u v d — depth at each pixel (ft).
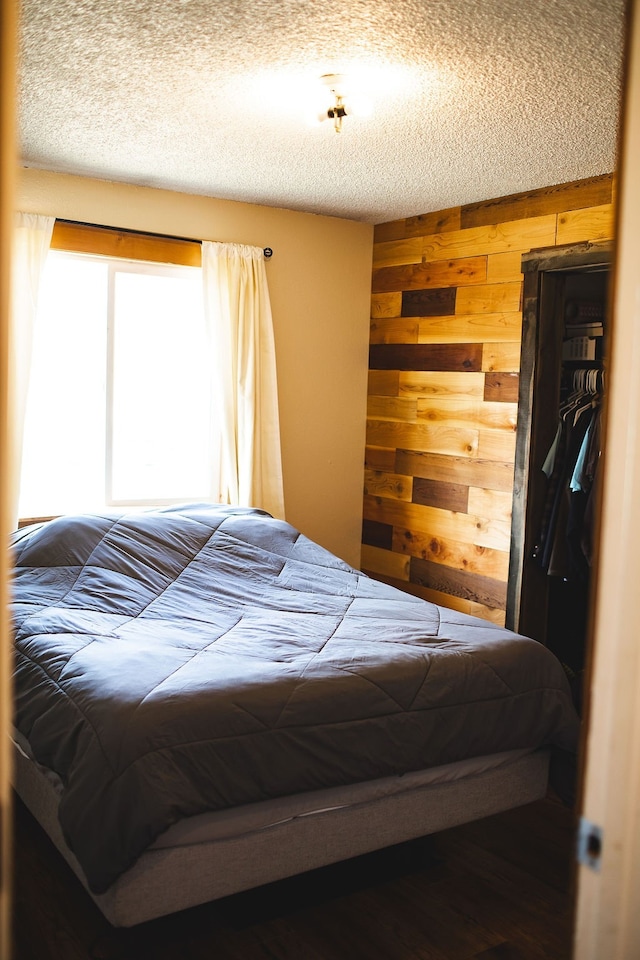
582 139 11.00
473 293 14.94
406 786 8.82
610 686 3.34
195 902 7.70
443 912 8.55
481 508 14.93
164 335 15.43
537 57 8.33
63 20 7.75
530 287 13.79
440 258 15.65
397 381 16.69
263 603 11.64
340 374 17.02
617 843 3.36
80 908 8.33
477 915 8.51
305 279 16.38
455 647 9.71
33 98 10.10
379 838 8.74
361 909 8.57
